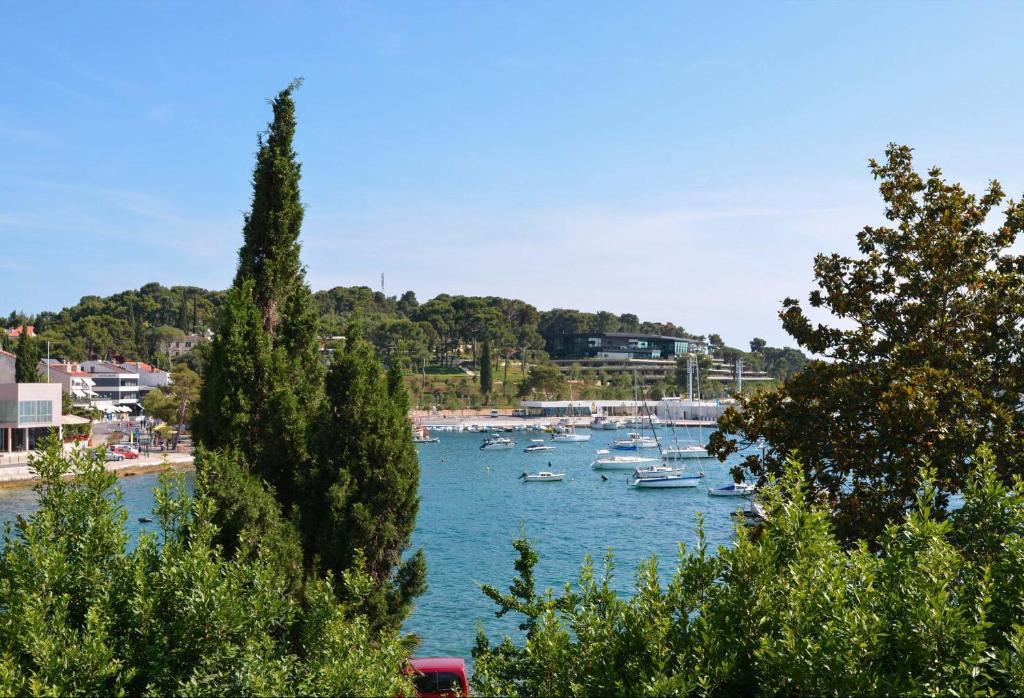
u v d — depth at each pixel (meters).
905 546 10.97
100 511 14.43
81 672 11.30
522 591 17.41
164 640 12.48
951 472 20.95
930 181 25.42
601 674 10.41
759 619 10.37
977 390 21.84
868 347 25.62
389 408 22.61
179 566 13.34
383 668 12.93
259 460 22.62
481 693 14.49
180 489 15.59
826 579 10.25
